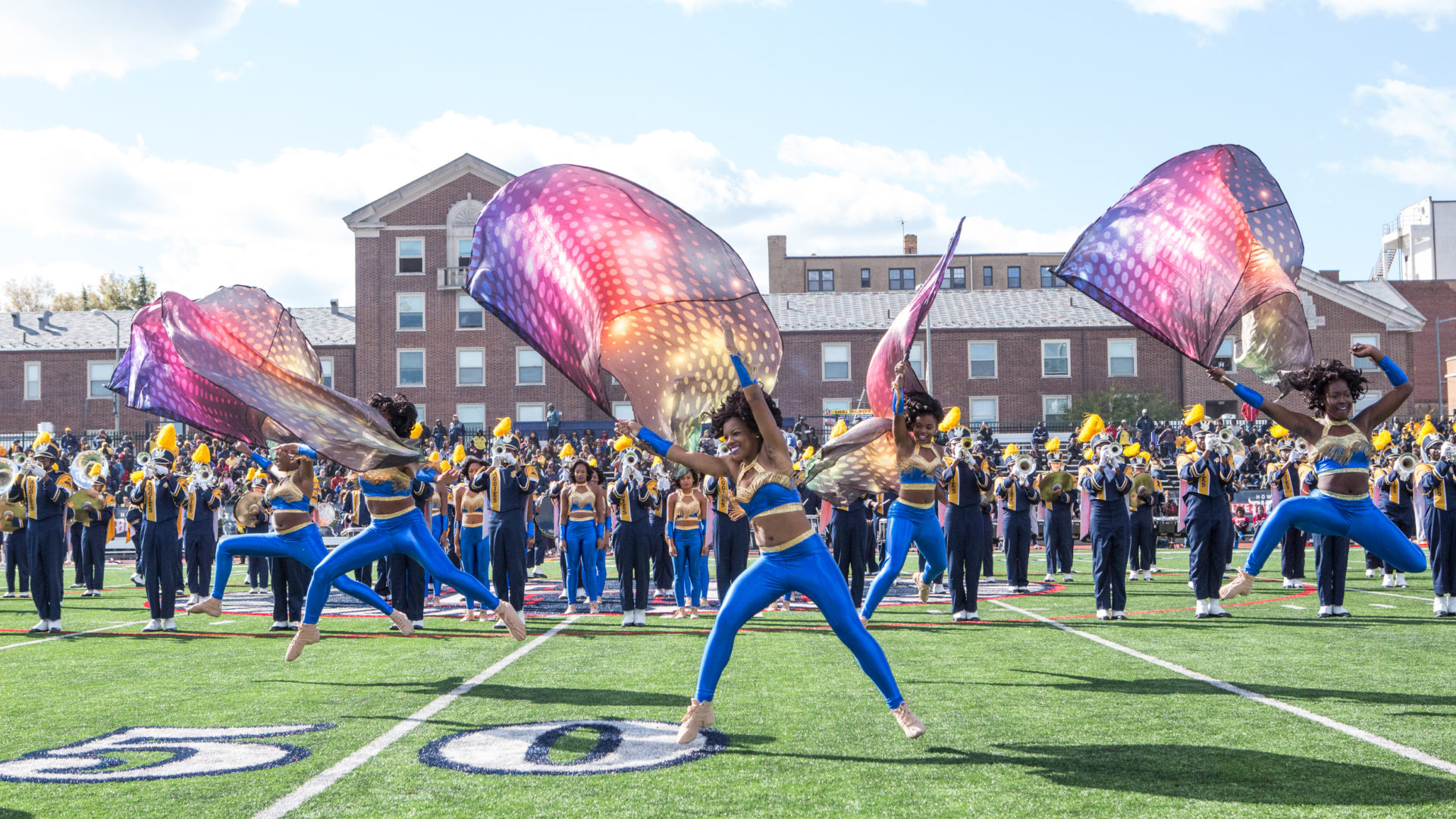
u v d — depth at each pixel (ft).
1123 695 20.16
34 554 32.07
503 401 125.49
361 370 125.49
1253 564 20.98
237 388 21.63
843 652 25.84
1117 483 31.86
